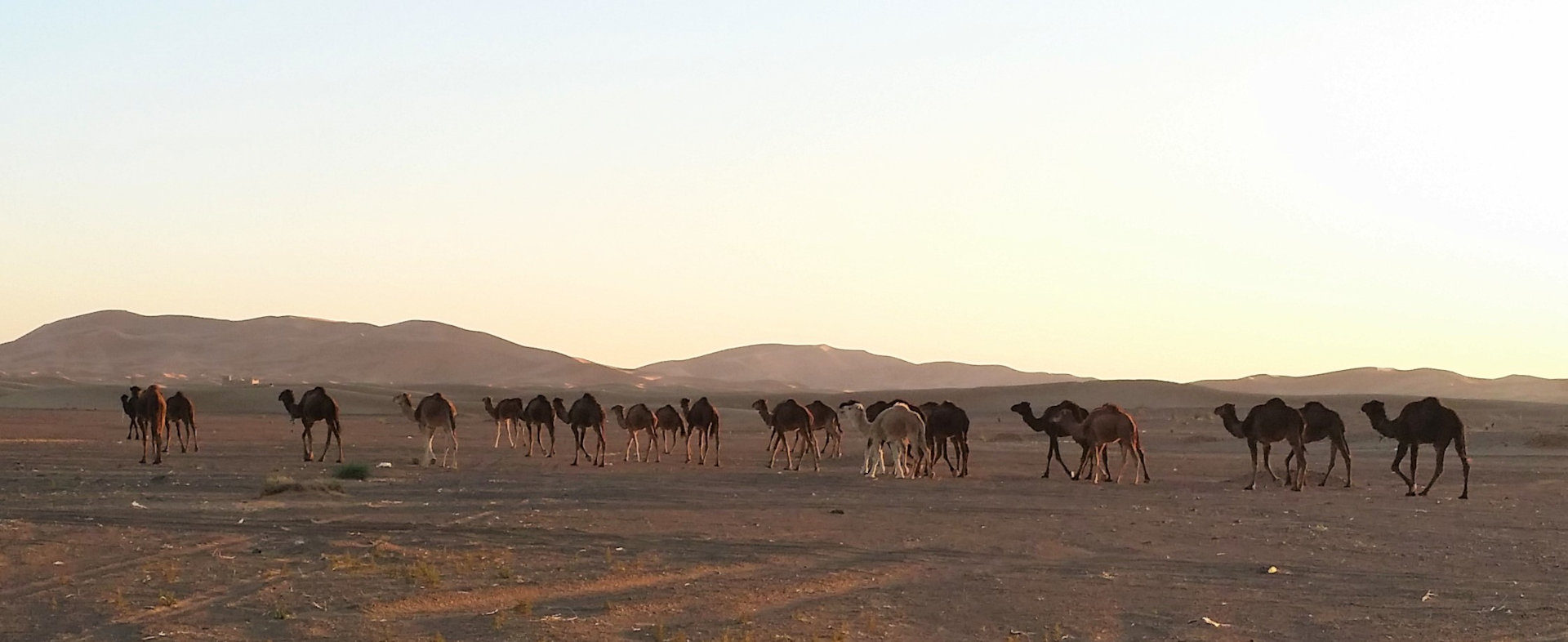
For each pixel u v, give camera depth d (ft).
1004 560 65.05
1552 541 74.49
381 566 59.57
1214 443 196.44
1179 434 224.94
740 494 98.53
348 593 52.70
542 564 60.90
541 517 79.36
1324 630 48.98
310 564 60.03
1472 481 122.52
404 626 46.83
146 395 127.34
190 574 56.95
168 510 81.56
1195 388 497.87
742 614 49.78
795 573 60.13
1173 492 105.50
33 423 240.53
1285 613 52.08
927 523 79.82
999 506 90.38
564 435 218.59
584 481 110.73
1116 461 150.30
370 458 140.56
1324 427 113.39
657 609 50.93
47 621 47.39
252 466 123.95
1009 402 483.51
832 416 155.12
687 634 46.44
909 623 49.19
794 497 96.73
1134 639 47.29
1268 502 96.99
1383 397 459.32
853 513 84.84
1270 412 110.52
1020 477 121.60
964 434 121.60
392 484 104.94
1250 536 75.05
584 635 45.75
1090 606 52.90
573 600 52.49
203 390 404.57
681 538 70.95
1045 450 178.70
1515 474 132.46
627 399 547.49
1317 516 86.38
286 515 80.07
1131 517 84.38
